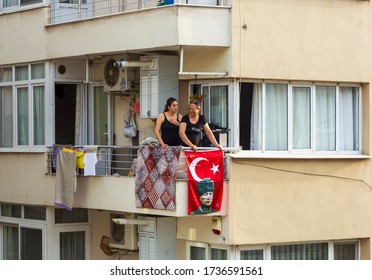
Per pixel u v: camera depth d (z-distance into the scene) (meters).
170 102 34.84
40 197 39.81
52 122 39.53
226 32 35.28
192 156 34.25
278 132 36.59
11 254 42.50
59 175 37.94
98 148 37.38
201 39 34.94
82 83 40.09
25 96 40.69
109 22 36.91
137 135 38.44
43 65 39.78
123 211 36.22
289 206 36.38
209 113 36.25
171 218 36.78
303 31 36.56
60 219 40.69
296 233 36.53
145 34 35.69
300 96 37.03
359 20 37.62
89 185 37.53
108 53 37.31
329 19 37.03
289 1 36.28
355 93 38.09
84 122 40.31
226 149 35.00
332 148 37.69
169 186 34.25
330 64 37.09
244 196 35.41
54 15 39.53
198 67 36.09
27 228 41.56
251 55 35.62
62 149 37.88
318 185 37.00
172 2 35.69
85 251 41.16
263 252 36.28
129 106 38.66
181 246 36.91
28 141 40.53
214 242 35.47
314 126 37.22
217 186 34.72
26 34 40.28
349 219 37.62
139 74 37.59
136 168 35.53
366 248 38.16
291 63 36.34
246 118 35.91
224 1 35.62
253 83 36.12
